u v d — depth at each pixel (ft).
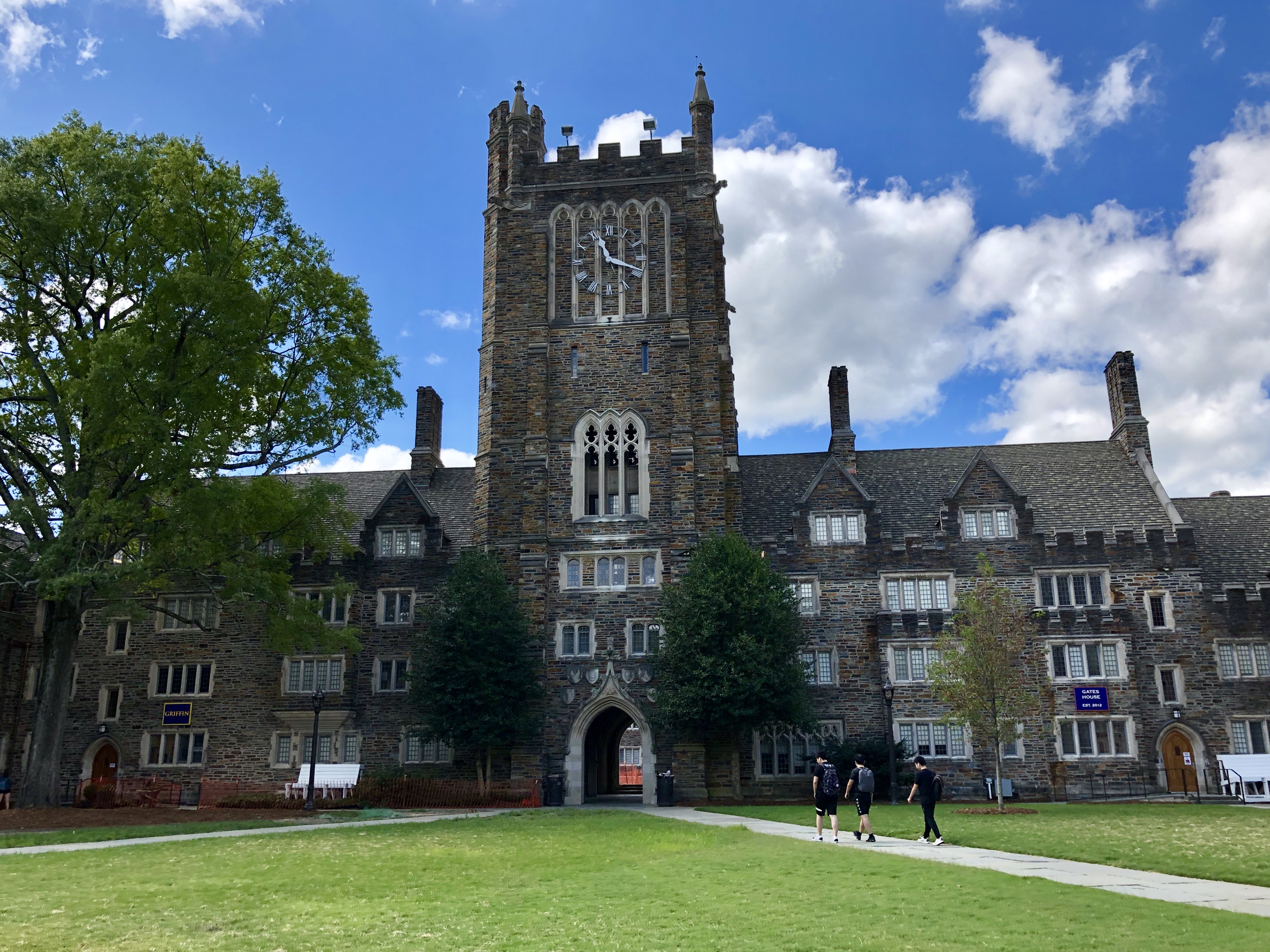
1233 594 130.93
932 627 130.93
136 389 95.91
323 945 34.83
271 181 110.01
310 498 108.99
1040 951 31.94
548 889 46.96
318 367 113.60
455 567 130.11
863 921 37.40
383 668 138.62
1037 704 111.96
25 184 94.53
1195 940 33.50
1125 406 154.81
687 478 135.54
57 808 99.04
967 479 137.69
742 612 117.80
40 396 108.27
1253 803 114.52
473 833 78.38
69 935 36.83
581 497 138.21
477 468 143.02
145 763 138.82
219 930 37.81
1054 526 140.97
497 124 157.07
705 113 151.23
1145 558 132.67
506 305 146.10
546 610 132.98
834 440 158.20
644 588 133.18
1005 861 56.18
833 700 132.05
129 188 100.48
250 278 110.42
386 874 53.21
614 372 142.31
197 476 105.19
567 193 149.89
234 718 138.51
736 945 33.68
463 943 34.83
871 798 69.26
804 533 137.90
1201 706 127.95
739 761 128.47
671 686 120.78
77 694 142.20
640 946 33.83
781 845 65.67
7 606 142.92
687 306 142.41
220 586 139.54
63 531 92.68
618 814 101.35
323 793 123.44
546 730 128.16
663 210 147.54
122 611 101.04
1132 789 124.36
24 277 100.48
